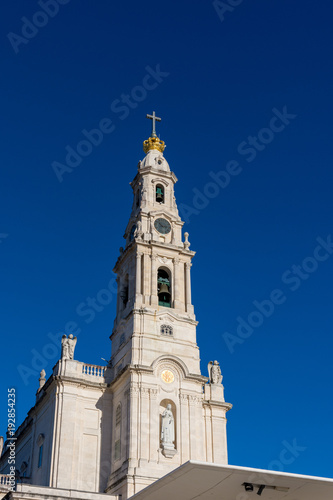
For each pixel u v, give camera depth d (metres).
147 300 71.50
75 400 67.06
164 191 80.88
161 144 85.69
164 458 62.66
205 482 40.16
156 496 42.62
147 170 80.81
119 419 66.56
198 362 70.62
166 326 70.50
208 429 68.94
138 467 60.75
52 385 69.06
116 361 71.50
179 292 74.00
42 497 57.09
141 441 62.41
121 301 75.62
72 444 64.62
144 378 65.88
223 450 68.00
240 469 38.47
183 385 67.38
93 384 68.88
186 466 37.44
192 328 72.25
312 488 41.94
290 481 40.69
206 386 72.00
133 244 74.44
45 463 66.06
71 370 68.75
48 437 67.00
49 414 68.88
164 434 64.12
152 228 76.12
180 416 65.62
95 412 68.25
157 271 74.50
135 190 82.62
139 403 64.38
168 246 75.19
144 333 68.94
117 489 61.22
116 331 73.50
